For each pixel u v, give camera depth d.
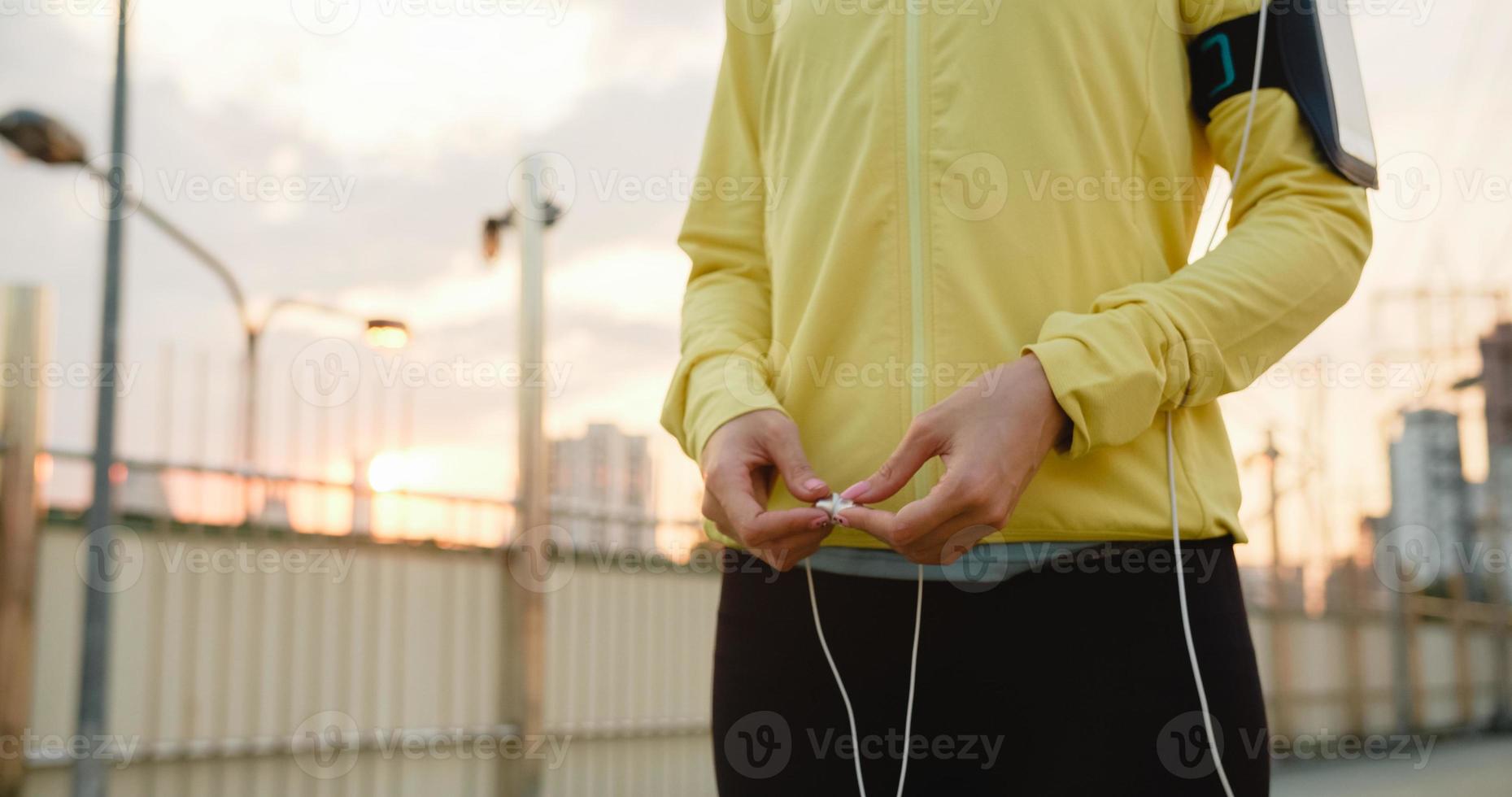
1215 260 0.95
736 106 1.26
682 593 5.11
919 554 0.86
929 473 0.97
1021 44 0.98
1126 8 1.00
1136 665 0.90
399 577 4.11
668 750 4.95
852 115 1.05
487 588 4.37
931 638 0.95
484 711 4.31
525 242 4.52
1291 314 0.94
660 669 4.95
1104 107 0.99
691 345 1.14
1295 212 0.96
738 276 1.22
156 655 3.57
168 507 3.67
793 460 0.93
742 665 1.06
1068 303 0.97
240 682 3.71
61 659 3.55
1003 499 0.83
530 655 4.37
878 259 1.01
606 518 4.75
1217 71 1.03
